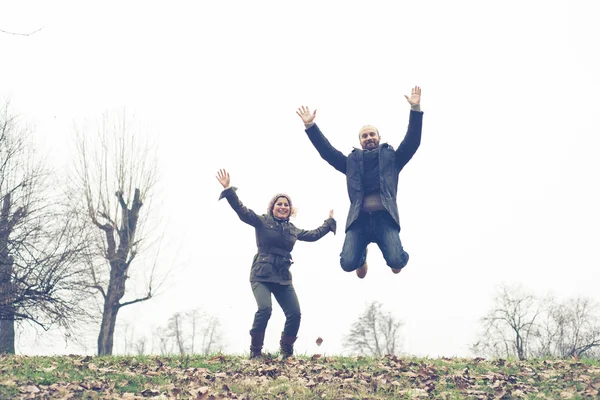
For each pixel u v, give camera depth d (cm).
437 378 782
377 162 757
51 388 680
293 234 899
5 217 2269
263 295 880
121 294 2934
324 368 830
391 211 731
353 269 753
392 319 5241
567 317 4434
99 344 2816
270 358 895
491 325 4609
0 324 2402
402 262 727
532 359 938
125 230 2978
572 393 693
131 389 712
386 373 802
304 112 789
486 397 688
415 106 747
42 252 2331
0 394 647
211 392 688
